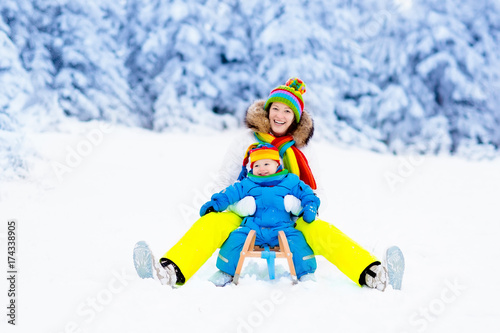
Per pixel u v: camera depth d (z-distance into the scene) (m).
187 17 15.80
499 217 5.28
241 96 16.25
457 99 16.22
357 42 18.39
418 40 16.72
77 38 15.15
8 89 11.59
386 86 17.45
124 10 17.09
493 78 16.64
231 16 16.52
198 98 15.79
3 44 11.93
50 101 13.70
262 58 16.45
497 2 16.91
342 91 16.84
